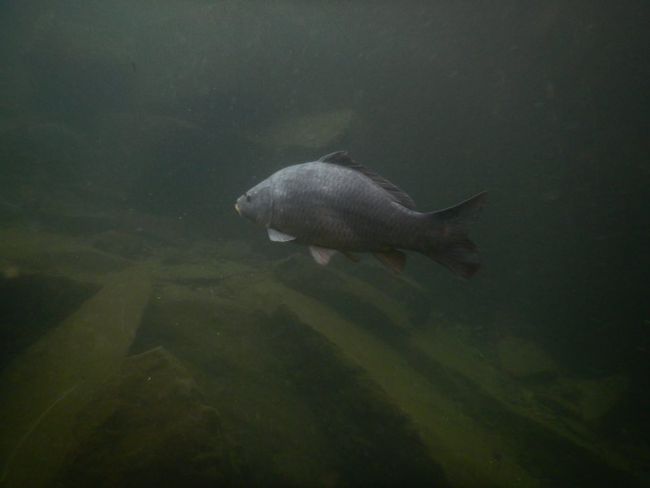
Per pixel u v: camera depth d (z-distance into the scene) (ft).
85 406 15.89
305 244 9.43
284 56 69.67
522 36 60.90
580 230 52.60
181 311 29.40
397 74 71.77
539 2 57.41
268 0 69.67
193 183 62.13
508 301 58.95
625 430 35.12
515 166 66.74
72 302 26.11
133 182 60.90
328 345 25.89
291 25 70.13
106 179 63.00
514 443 28.14
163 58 77.15
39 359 19.70
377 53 71.31
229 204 61.36
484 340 50.29
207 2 87.86
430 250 8.50
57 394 17.22
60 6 168.14
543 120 61.82
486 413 30.60
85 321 22.95
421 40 69.51
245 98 68.23
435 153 74.18
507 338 49.70
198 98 67.62
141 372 17.49
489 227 66.69
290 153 57.36
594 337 48.08
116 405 15.83
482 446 24.94
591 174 52.65
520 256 60.75
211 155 61.62
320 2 69.00
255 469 20.47
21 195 53.47
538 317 54.65
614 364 45.42
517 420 29.68
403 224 8.55
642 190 46.32
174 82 69.87
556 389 39.96
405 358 33.32
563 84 57.88
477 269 8.10
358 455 22.33
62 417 15.55
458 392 32.09
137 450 14.52
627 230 47.19
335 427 23.62
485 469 22.04
